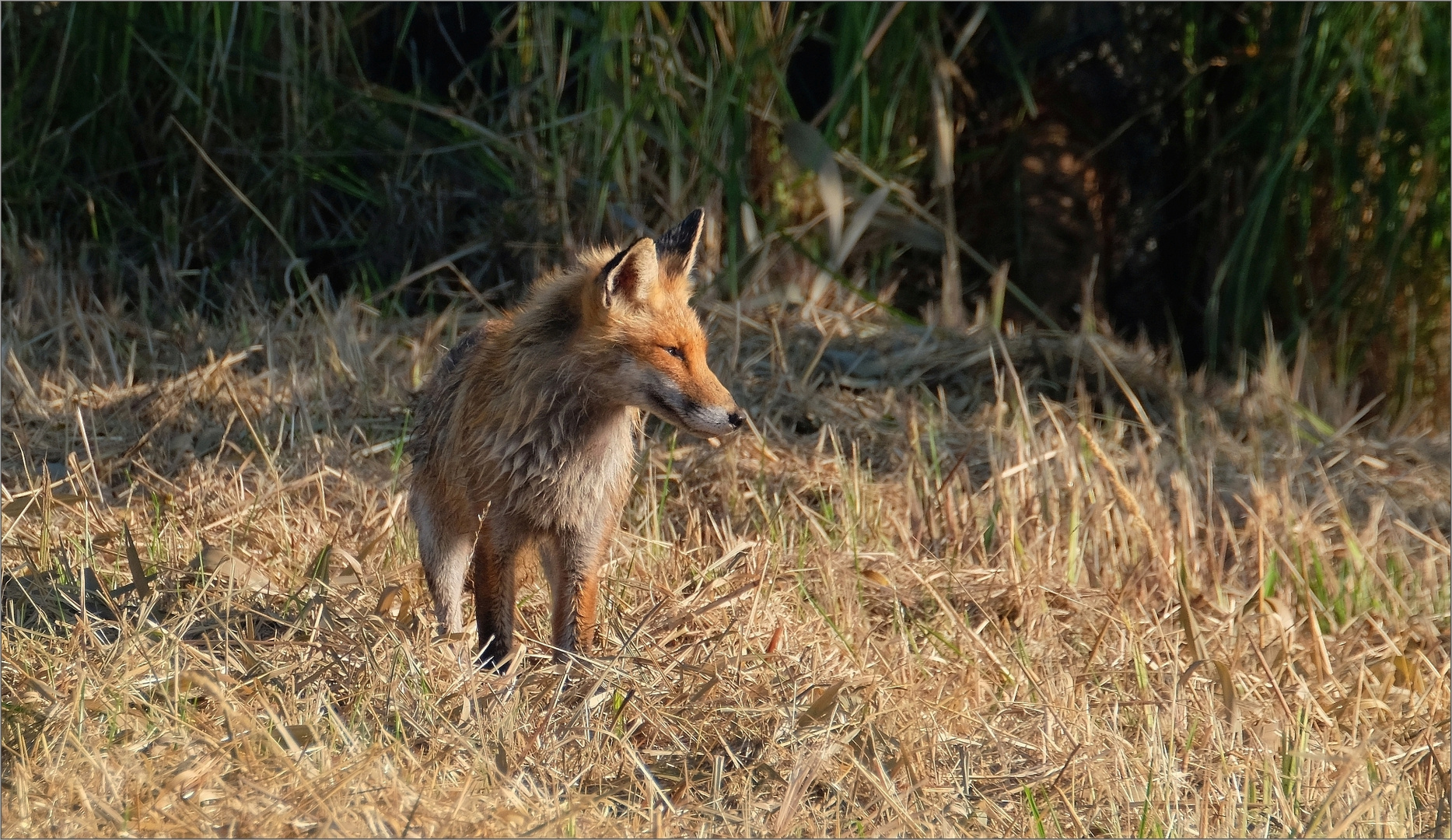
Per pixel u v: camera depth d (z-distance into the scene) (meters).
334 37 15.05
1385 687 7.88
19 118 14.51
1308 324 15.55
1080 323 15.23
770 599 8.06
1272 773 6.39
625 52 14.69
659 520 9.44
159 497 9.10
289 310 13.06
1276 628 8.49
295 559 8.22
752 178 15.44
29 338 12.37
